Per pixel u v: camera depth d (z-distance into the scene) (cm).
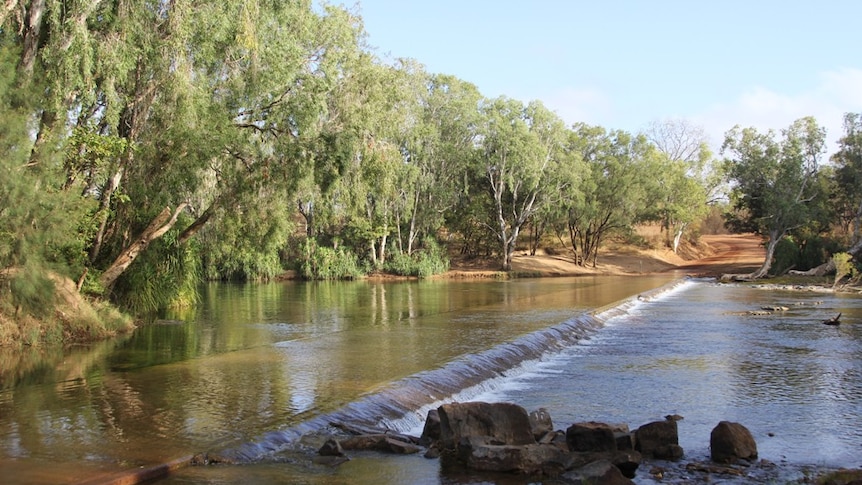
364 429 1116
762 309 3406
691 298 4181
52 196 1856
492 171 6838
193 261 3438
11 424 1106
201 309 3325
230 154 2664
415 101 6109
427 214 6712
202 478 891
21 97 1819
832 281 5400
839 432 1216
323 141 2769
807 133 6012
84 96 1988
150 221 2642
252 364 1652
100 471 883
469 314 2909
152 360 1755
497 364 1748
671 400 1464
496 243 7444
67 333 2138
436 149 6406
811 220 6072
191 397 1291
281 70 2562
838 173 6450
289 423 1109
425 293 4391
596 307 3170
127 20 2062
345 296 4197
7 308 1988
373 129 3319
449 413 1053
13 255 1820
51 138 1878
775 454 1086
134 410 1195
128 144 2164
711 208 10569
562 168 6544
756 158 6041
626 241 8762
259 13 2464
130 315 2659
